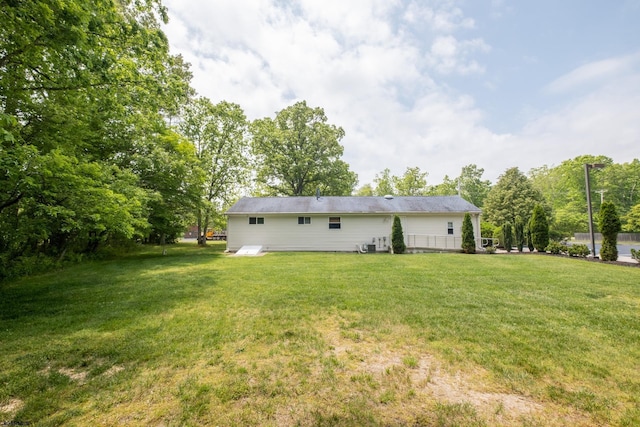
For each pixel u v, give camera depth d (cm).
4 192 517
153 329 364
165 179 1264
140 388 231
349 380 242
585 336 328
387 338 330
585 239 3134
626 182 3606
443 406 206
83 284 650
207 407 207
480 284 605
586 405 206
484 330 348
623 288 558
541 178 4184
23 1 388
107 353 295
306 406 208
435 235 1541
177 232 1512
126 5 730
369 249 1548
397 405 209
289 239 1585
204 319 403
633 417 194
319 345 313
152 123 1023
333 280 662
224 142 2070
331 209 1585
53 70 557
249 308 452
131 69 646
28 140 644
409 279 664
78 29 441
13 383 236
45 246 1064
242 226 1593
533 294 520
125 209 666
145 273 795
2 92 542
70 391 227
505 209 2647
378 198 1758
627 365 263
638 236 2791
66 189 538
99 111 794
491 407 206
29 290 593
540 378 243
